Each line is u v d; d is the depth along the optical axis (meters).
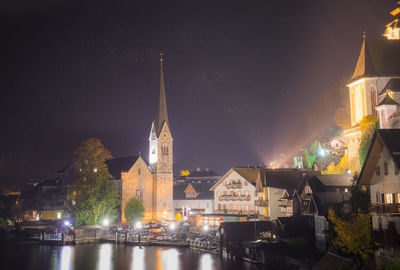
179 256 90.06
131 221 129.75
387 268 42.50
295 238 74.00
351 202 61.47
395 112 77.25
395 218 47.47
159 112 150.62
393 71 83.50
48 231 114.44
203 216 120.00
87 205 121.56
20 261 87.56
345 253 54.62
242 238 86.69
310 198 75.38
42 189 151.50
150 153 149.00
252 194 114.94
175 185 159.38
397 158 46.97
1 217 137.75
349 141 87.75
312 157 135.00
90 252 97.00
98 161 123.81
